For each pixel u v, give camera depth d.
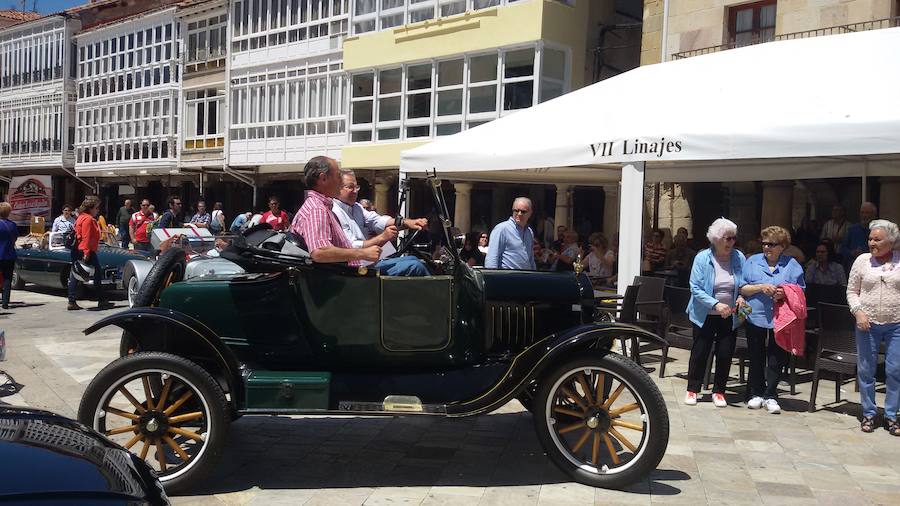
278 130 25.48
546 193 21.25
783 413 6.84
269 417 6.49
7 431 3.16
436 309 4.94
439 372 5.01
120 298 14.91
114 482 2.92
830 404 7.20
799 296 6.61
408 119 20.83
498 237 7.34
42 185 37.41
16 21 46.06
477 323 5.07
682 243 13.73
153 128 31.52
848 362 6.72
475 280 5.14
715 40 15.08
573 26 18.55
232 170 27.45
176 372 4.65
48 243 15.33
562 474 5.13
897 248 6.15
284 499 4.64
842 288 8.57
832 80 7.88
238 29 26.78
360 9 22.06
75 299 13.04
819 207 15.41
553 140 8.87
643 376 4.70
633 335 4.70
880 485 5.01
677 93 8.72
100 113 34.66
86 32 34.97
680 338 8.10
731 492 4.84
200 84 28.83
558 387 4.87
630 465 4.77
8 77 40.12
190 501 4.60
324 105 24.00
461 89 19.59
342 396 4.86
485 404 4.75
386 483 4.94
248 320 5.02
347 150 22.14
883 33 8.82
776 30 14.26
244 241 4.88
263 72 25.91
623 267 8.52
